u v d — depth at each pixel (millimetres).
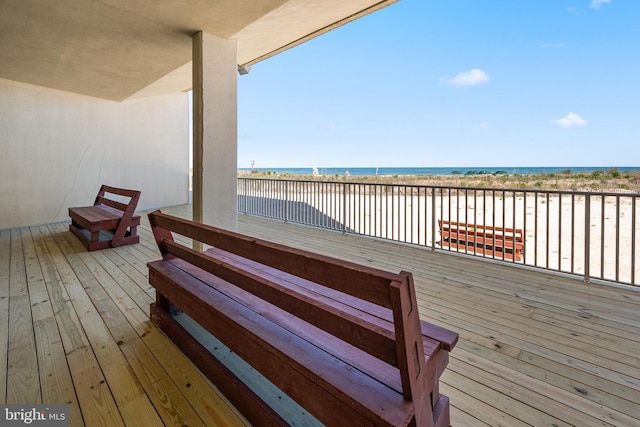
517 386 1599
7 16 2953
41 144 5945
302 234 5391
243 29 3387
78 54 3994
